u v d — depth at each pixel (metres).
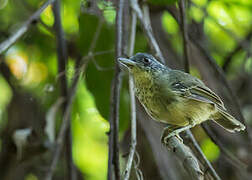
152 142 9.96
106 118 10.12
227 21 13.39
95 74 10.22
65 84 10.09
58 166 11.85
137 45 10.69
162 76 8.82
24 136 9.22
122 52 8.64
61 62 10.30
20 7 12.58
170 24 13.38
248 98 13.13
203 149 11.72
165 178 9.58
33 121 11.12
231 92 10.95
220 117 9.63
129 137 10.55
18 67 12.21
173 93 8.59
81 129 12.90
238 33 13.61
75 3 12.45
